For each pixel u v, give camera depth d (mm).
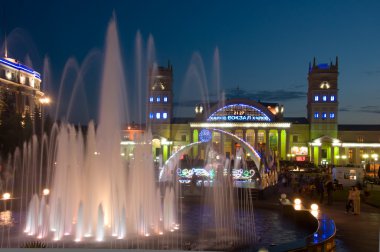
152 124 168000
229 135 76188
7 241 22844
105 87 33250
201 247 22125
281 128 161000
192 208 37688
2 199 34000
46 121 63750
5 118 61906
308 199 47062
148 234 25266
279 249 16734
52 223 26406
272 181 67125
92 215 26188
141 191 31531
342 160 165500
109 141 31953
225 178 47500
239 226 28656
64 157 36969
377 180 78938
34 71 132875
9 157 58812
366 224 29203
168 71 169375
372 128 171750
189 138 168375
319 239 19062
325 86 166375
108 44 33875
